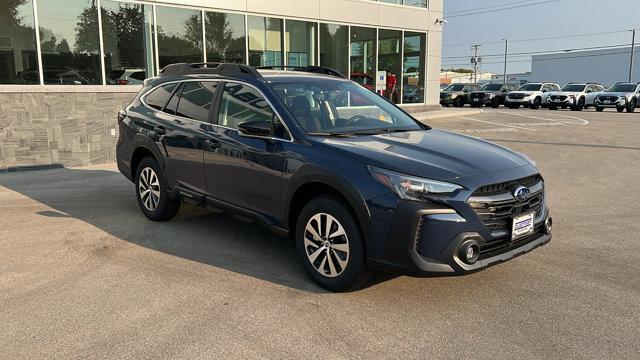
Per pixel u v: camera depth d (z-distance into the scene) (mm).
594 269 4633
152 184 6043
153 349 3258
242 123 4473
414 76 21828
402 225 3617
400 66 21062
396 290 4156
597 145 13156
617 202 7184
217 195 5098
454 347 3305
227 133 4941
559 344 3342
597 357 3186
